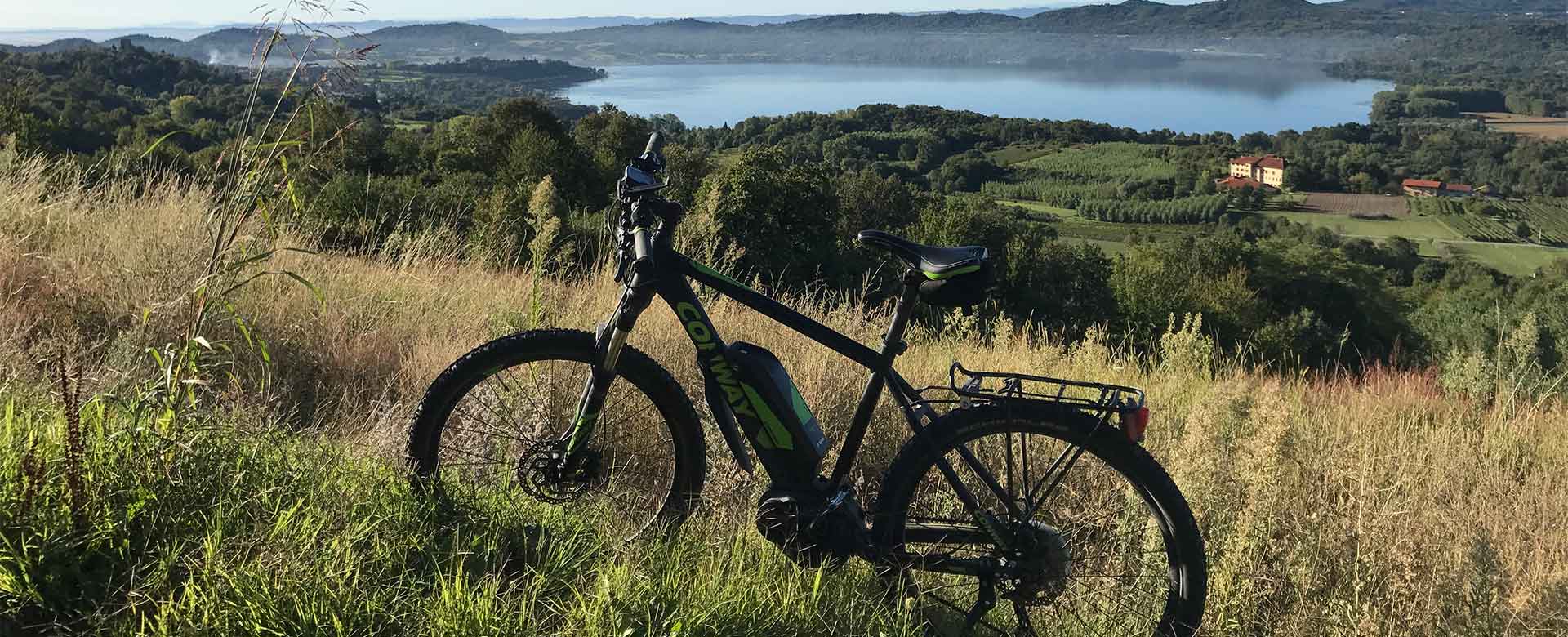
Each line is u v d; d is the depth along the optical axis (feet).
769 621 7.11
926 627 7.80
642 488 9.37
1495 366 20.40
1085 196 547.08
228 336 11.94
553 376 9.00
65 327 12.01
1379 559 8.93
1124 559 8.46
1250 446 9.77
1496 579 7.98
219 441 7.80
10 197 16.28
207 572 6.38
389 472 8.17
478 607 6.51
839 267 83.61
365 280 16.70
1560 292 84.02
